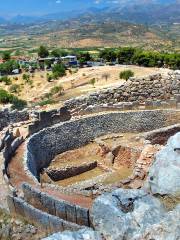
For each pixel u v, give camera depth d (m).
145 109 45.50
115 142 40.25
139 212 17.27
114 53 190.25
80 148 41.72
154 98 46.84
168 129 40.50
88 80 126.25
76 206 20.48
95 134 42.97
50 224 20.75
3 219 22.38
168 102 45.59
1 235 21.48
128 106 45.62
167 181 20.25
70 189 26.17
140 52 168.62
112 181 33.53
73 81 134.12
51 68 189.00
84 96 46.25
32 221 21.70
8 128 38.94
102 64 182.50
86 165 38.22
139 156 33.94
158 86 46.62
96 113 44.66
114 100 46.81
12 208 22.83
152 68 135.62
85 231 17.44
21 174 29.61
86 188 31.48
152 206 17.78
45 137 39.44
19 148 35.44
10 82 151.25
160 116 44.41
